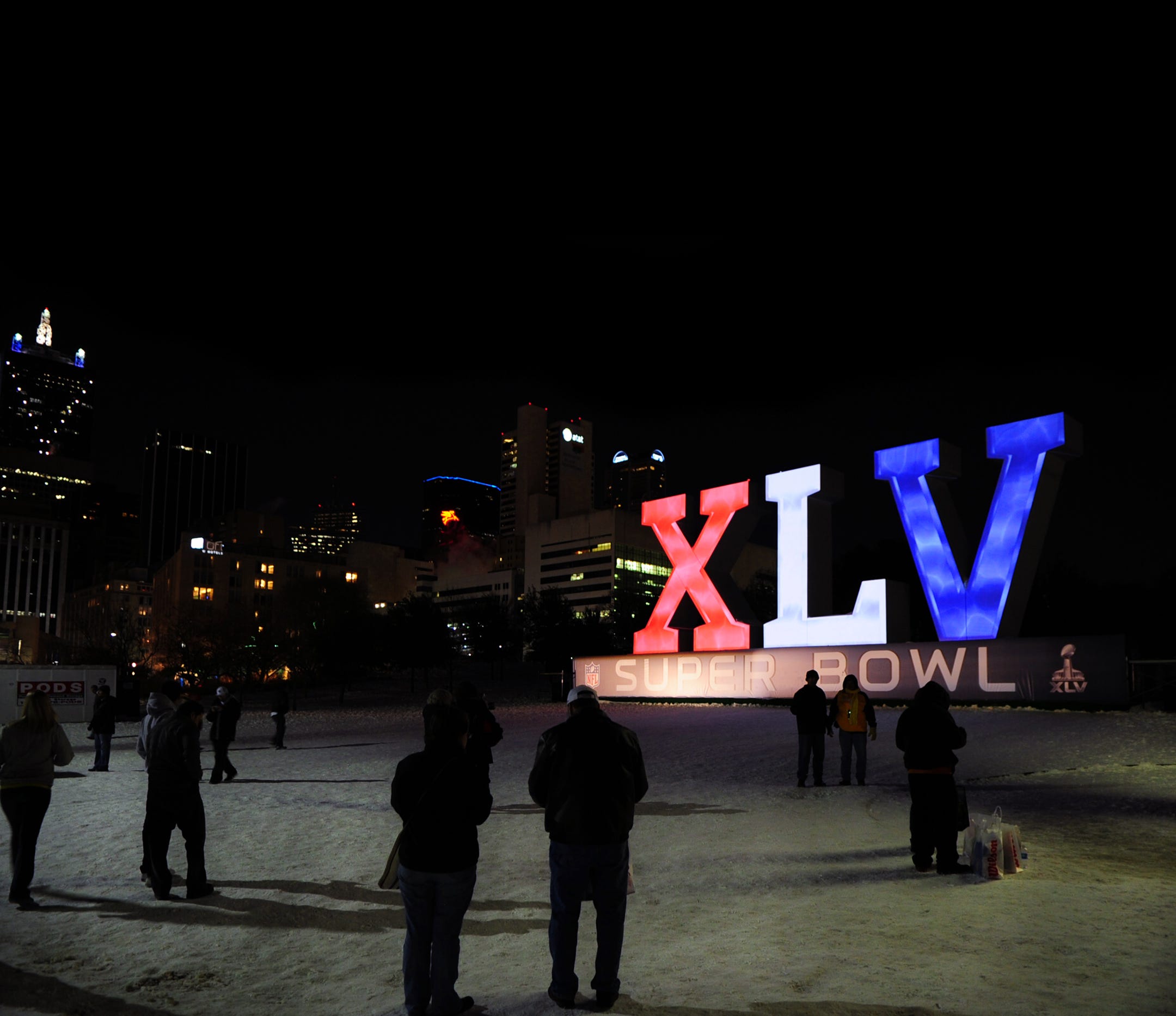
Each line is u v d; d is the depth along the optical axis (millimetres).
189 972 6066
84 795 15578
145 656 96562
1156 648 50000
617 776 5191
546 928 6879
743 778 16188
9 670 42375
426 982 4980
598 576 189625
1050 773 16609
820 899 7379
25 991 5746
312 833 11227
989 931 6355
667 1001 5094
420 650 74000
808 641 33688
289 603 98000
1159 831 10656
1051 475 29672
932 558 30844
